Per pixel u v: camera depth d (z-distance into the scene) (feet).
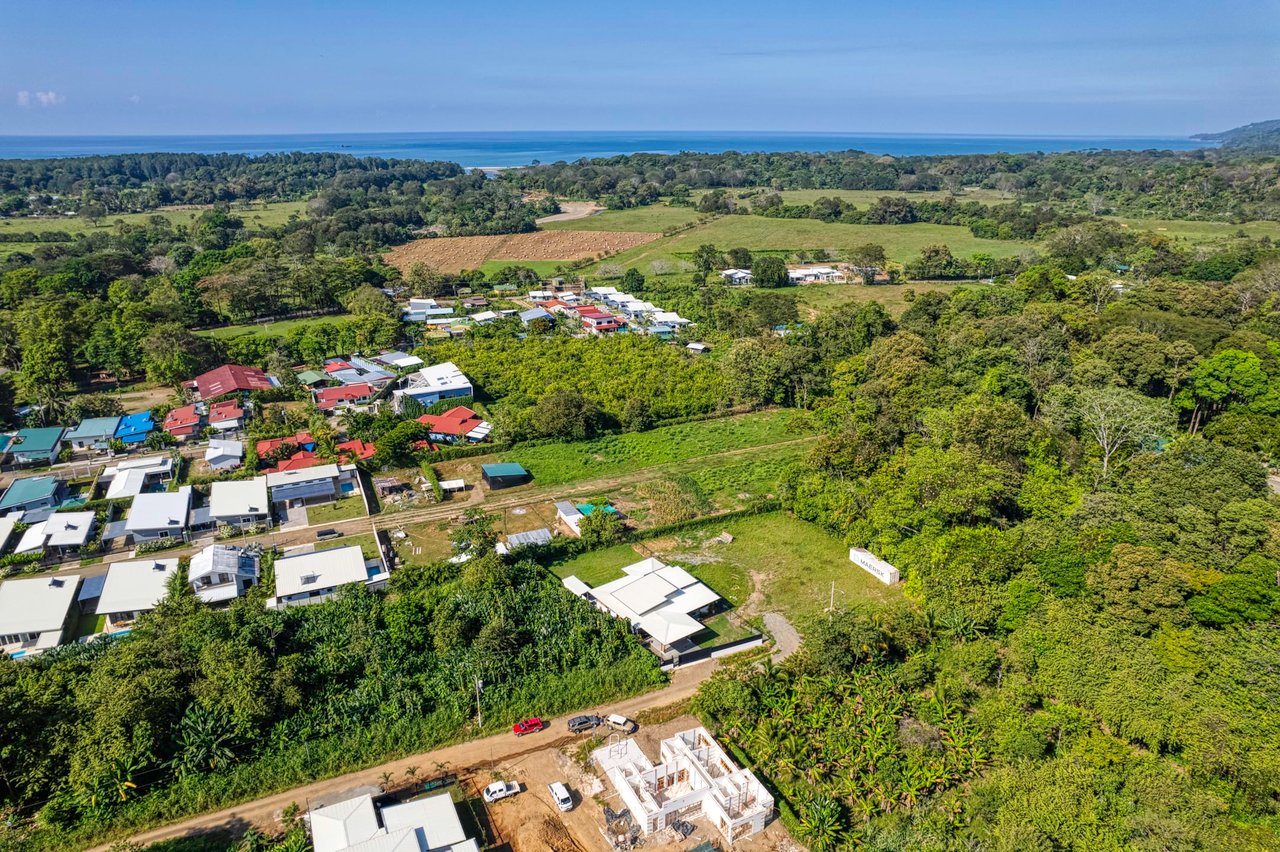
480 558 238.68
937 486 254.88
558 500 307.17
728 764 169.78
